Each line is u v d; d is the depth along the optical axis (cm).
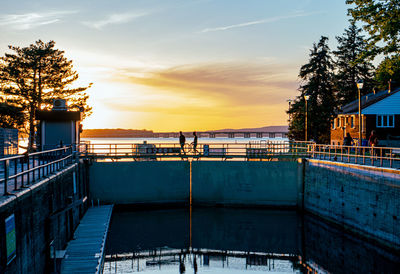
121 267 2070
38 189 1480
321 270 2056
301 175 3372
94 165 3466
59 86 4572
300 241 2588
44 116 2930
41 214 1535
